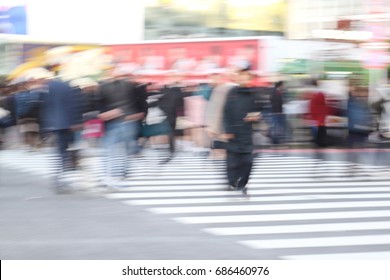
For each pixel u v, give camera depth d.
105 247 11.16
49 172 22.42
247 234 12.33
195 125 27.75
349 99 22.00
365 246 11.38
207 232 12.47
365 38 32.41
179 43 38.22
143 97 22.56
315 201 16.33
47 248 11.08
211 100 15.88
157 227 12.95
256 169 23.48
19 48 38.75
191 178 20.73
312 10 55.72
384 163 25.41
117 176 18.08
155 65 38.66
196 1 49.31
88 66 37.34
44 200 16.33
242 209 15.08
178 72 37.94
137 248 11.09
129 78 18.62
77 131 17.88
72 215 14.25
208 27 49.56
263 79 32.56
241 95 15.56
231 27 50.41
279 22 53.03
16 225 13.10
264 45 35.91
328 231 12.65
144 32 49.22
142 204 15.73
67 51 38.00
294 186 19.11
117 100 17.78
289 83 33.94
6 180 20.28
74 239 11.80
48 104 17.41
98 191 17.75
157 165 24.44
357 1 46.12
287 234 12.34
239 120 15.61
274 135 31.83
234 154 15.94
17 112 31.14
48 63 38.03
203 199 16.52
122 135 17.95
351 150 24.62
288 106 32.41
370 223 13.48
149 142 31.48
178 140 31.28
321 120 22.89
